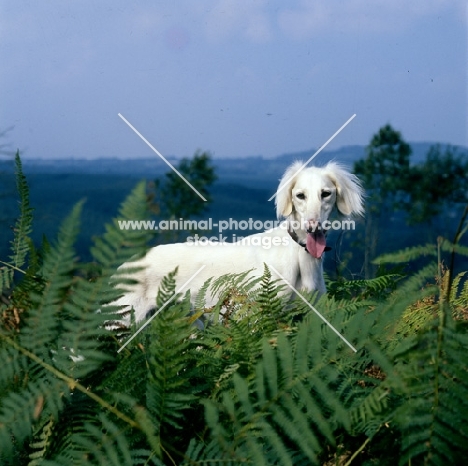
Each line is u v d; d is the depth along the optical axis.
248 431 1.10
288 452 1.20
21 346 1.16
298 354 1.09
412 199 19.02
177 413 1.20
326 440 1.25
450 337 1.03
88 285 1.09
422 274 1.05
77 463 1.10
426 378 1.08
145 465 1.13
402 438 1.13
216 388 1.35
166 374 1.18
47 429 1.21
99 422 1.21
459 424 1.04
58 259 1.08
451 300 1.67
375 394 1.11
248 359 1.43
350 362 1.29
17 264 1.50
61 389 1.14
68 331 1.21
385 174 19.70
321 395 1.14
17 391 1.17
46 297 1.13
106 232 0.99
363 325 1.05
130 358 1.27
